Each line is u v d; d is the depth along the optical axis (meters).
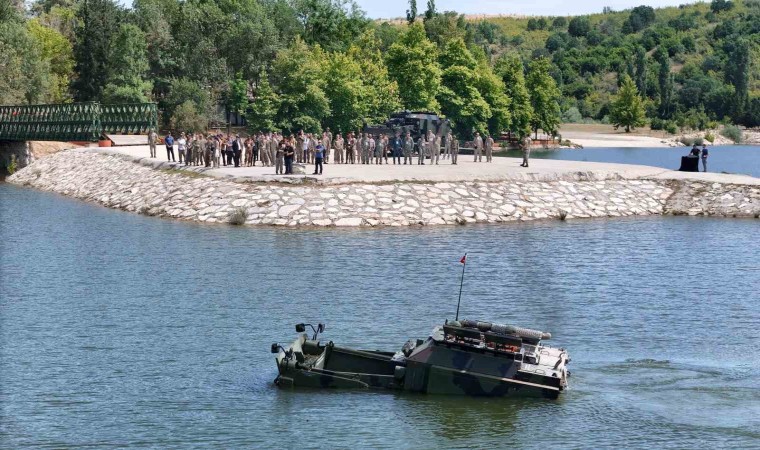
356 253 50.09
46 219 65.00
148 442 24.44
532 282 43.03
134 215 66.88
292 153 66.62
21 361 31.33
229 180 66.44
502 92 151.62
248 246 52.41
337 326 35.03
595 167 76.19
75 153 97.25
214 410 26.72
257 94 128.38
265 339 33.62
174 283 42.97
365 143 77.56
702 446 23.66
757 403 26.56
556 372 27.28
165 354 32.03
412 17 180.12
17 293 41.25
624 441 24.03
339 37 153.00
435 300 39.34
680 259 49.03
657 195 71.00
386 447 23.94
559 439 24.28
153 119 105.62
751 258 49.38
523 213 64.88
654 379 28.69
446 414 26.12
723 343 32.91
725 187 70.44
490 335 27.75
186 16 138.38
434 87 129.00
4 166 109.06
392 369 28.89
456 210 63.47
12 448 24.11
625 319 36.25
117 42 132.38
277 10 154.25
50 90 131.12
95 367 30.59
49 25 155.00
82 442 24.53
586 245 53.25
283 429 25.17
